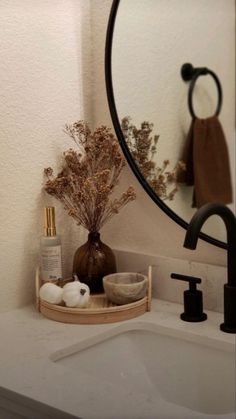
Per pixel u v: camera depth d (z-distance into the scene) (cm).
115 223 141
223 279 122
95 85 139
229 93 152
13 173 123
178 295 130
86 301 122
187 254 129
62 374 96
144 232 136
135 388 116
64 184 125
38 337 112
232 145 150
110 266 132
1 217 122
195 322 119
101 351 116
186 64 147
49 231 127
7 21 118
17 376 95
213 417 82
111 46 131
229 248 113
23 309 128
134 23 135
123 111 134
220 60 153
